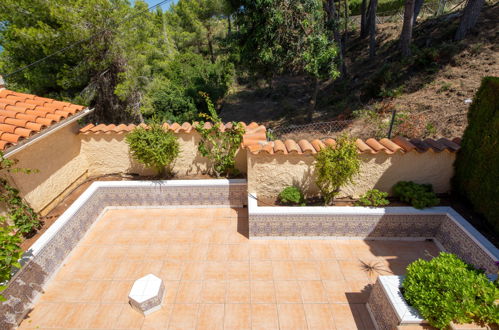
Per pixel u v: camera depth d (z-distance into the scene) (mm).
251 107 19672
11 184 4570
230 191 6086
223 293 4359
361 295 4309
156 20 21938
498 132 4258
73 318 4008
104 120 13430
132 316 4023
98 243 5363
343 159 4824
